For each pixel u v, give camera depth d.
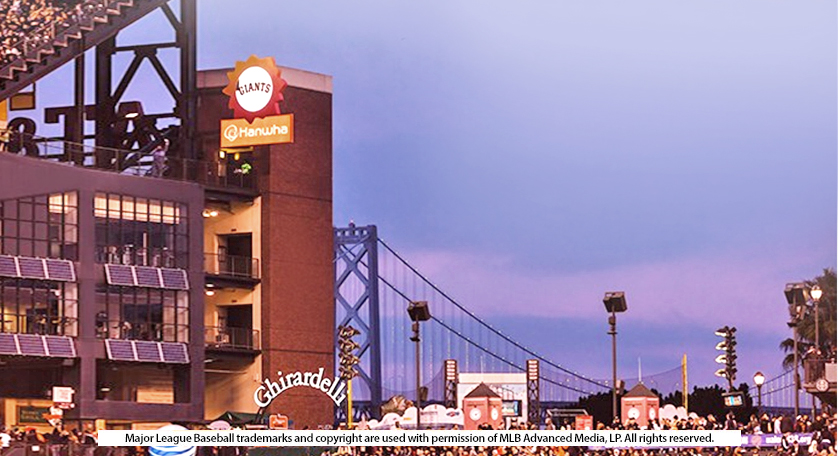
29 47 192.25
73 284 193.62
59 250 193.00
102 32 198.62
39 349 188.00
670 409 190.00
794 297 139.00
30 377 196.75
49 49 192.38
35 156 198.25
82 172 196.12
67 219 194.00
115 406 196.75
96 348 195.00
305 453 158.50
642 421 154.25
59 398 182.88
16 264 187.38
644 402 154.38
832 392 138.62
